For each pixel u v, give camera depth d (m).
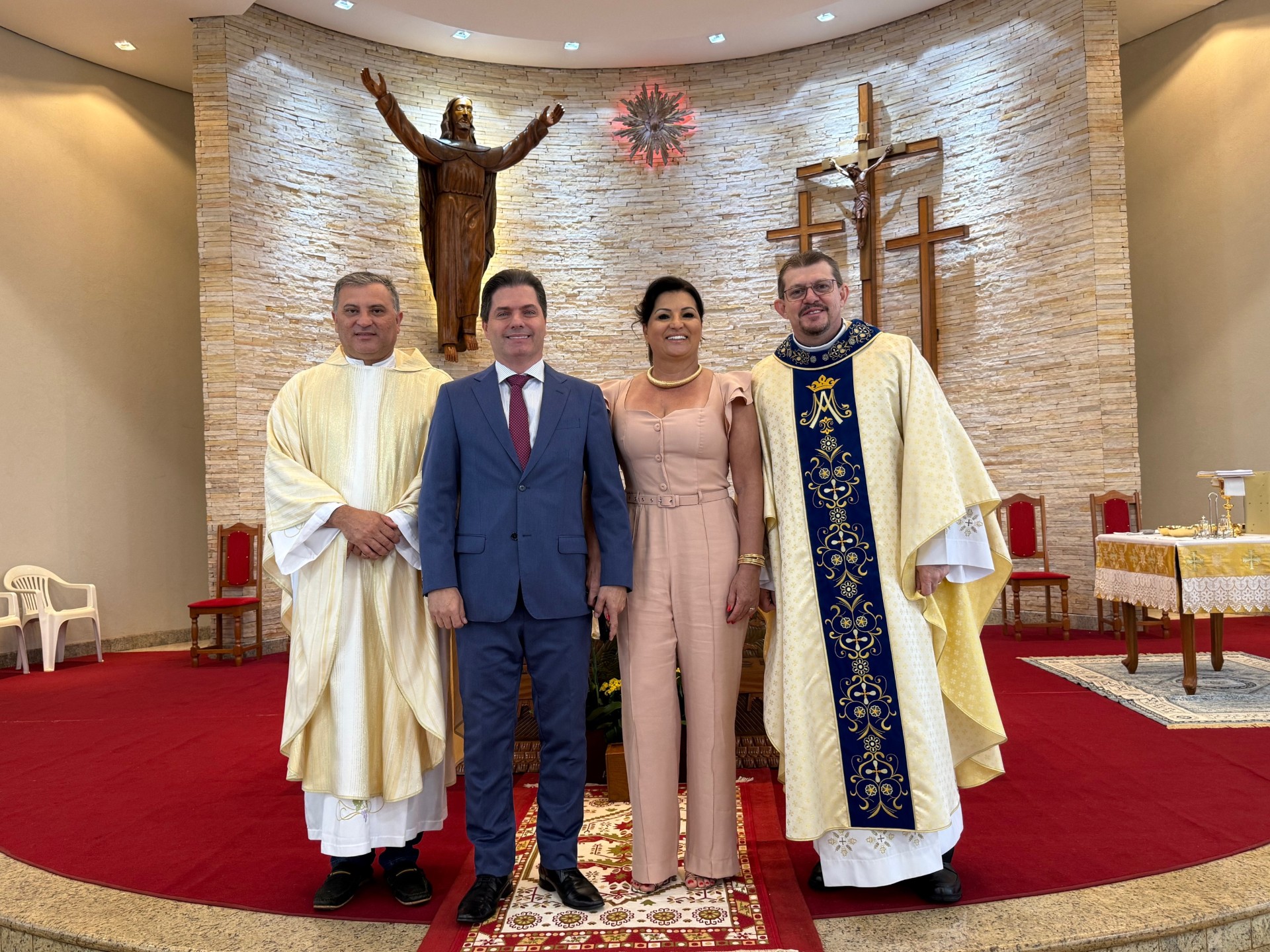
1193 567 4.68
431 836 3.11
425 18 8.58
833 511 2.55
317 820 2.52
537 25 8.79
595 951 2.18
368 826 2.46
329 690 2.49
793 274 2.63
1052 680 5.47
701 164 9.56
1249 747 3.86
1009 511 7.76
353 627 2.50
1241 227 7.93
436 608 2.38
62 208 8.18
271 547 2.55
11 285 7.77
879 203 9.05
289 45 8.47
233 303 7.93
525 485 2.44
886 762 2.42
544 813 2.50
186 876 2.75
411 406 2.68
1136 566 5.13
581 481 2.51
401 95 9.17
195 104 7.98
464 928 2.31
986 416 8.41
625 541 2.47
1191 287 8.31
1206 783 3.40
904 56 8.89
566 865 2.47
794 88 9.37
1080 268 7.76
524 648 2.48
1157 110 8.59
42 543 7.86
